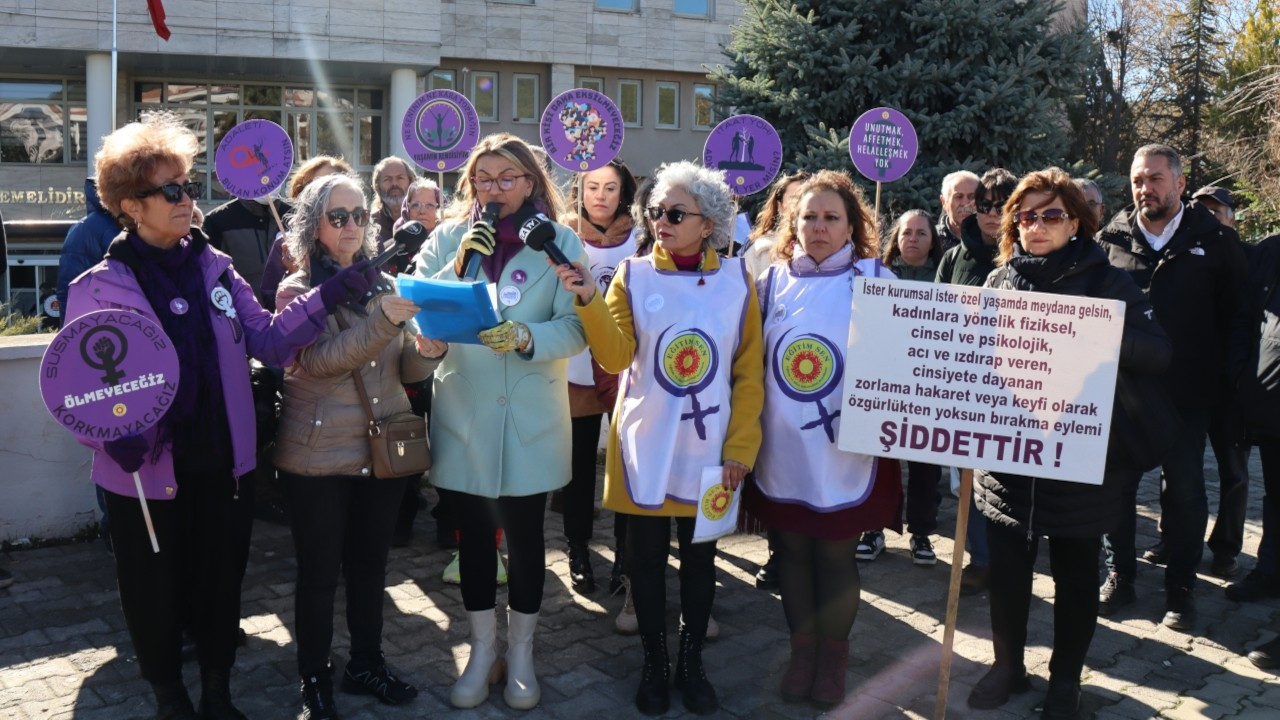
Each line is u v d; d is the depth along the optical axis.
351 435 3.49
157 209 3.11
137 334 3.00
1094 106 25.73
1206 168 22.28
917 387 3.31
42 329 8.45
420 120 6.19
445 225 3.76
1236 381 4.69
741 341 3.70
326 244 3.55
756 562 5.45
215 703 3.43
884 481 3.73
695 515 3.59
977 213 4.99
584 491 4.82
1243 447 5.28
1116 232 5.11
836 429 3.62
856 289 3.34
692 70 27.70
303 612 3.52
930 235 5.73
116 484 3.14
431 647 4.24
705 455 3.59
